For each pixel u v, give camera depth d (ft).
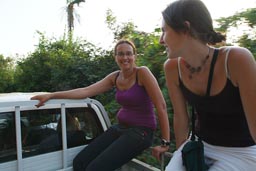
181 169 4.70
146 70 8.91
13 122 7.74
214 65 4.13
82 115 9.39
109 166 8.22
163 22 4.29
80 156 8.86
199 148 4.54
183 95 4.91
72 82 26.84
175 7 4.12
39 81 34.22
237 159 4.34
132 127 8.87
